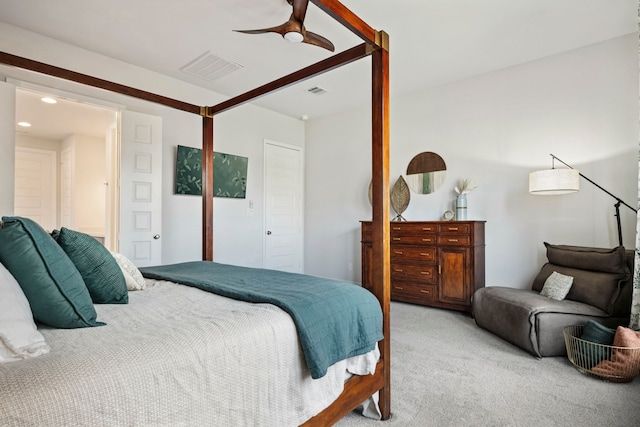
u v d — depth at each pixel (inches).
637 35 122.6
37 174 230.5
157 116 144.9
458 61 144.0
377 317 66.7
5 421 27.1
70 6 103.1
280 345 49.2
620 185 125.1
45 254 44.7
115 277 60.4
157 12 107.0
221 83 161.8
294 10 83.6
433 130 172.9
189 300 61.9
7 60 83.4
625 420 68.9
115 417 32.5
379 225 72.1
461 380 86.4
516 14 110.2
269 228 203.8
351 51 80.3
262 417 46.1
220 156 176.7
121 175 134.0
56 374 31.7
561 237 136.9
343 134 210.5
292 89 173.3
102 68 134.0
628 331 88.4
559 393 79.8
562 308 101.9
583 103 133.0
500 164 152.6
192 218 164.1
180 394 37.6
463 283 146.3
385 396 70.1
